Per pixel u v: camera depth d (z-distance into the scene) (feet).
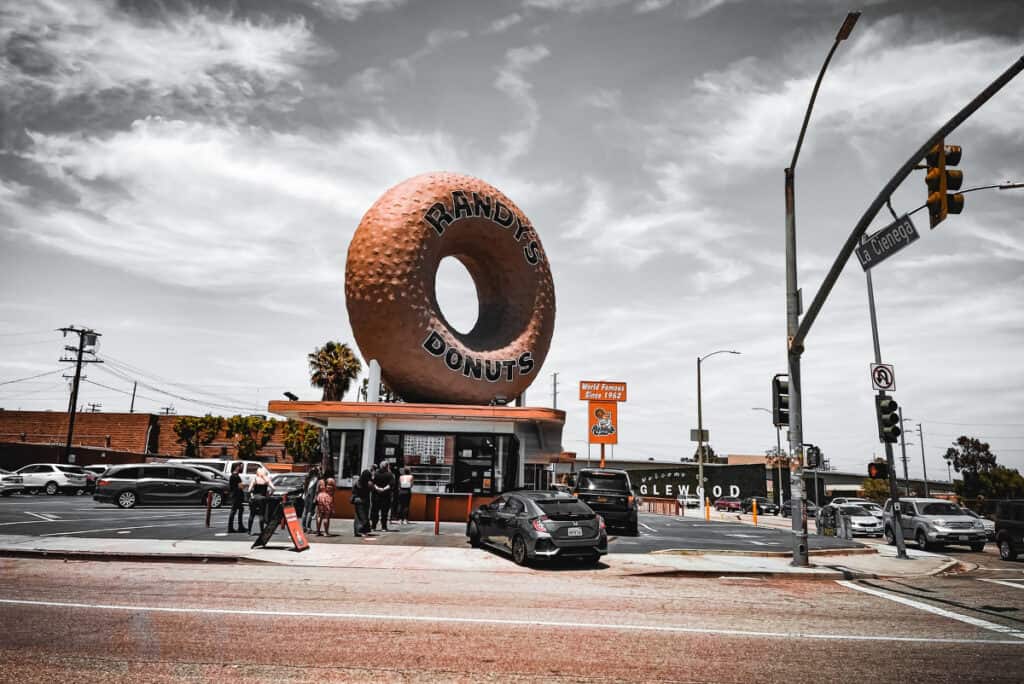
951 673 19.27
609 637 22.86
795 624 26.03
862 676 18.83
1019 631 25.58
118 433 189.16
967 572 48.96
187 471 85.51
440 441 69.36
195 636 21.20
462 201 74.38
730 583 38.55
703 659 20.26
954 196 31.78
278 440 193.77
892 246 37.65
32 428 191.11
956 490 203.21
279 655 19.38
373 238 69.72
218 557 40.78
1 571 34.12
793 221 49.14
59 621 22.70
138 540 47.42
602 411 123.24
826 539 71.51
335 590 30.83
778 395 48.88
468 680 17.63
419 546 49.49
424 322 69.62
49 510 74.13
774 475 204.44
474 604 28.35
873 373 57.62
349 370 147.95
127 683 16.52
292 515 45.57
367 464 67.92
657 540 61.21
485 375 72.84
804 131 45.75
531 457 118.93
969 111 30.01
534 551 41.06
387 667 18.56
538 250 80.43
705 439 132.16
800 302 47.98
